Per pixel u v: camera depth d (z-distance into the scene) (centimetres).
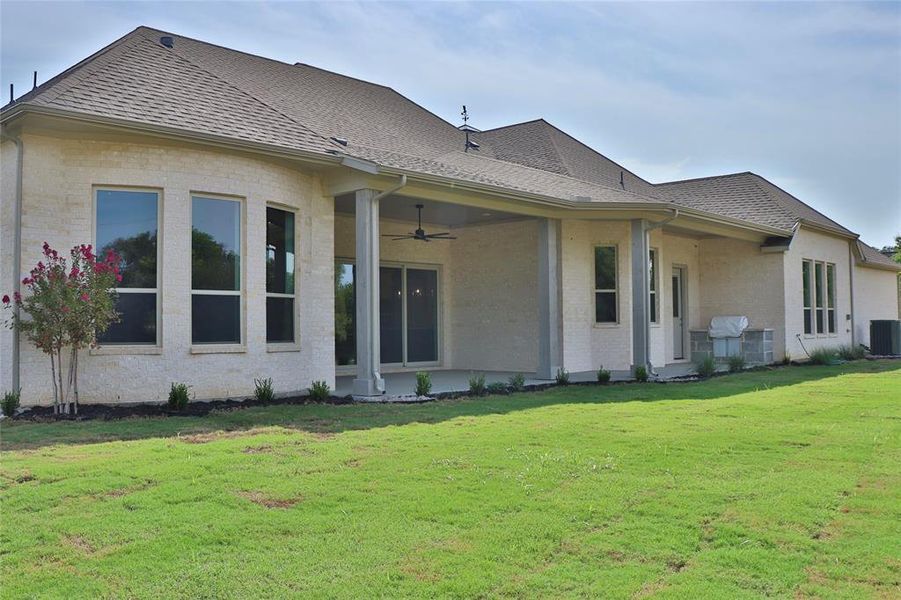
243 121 1067
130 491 520
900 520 464
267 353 1060
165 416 875
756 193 2098
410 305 1670
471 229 1703
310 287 1141
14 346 897
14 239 904
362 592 354
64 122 874
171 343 967
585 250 1592
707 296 2003
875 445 701
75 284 862
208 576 372
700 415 899
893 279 2783
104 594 351
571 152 1873
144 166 952
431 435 750
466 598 348
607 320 1616
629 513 477
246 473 573
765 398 1079
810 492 525
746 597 347
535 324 1590
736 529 443
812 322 2052
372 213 1105
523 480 555
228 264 1024
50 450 656
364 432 770
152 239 966
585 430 781
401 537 429
